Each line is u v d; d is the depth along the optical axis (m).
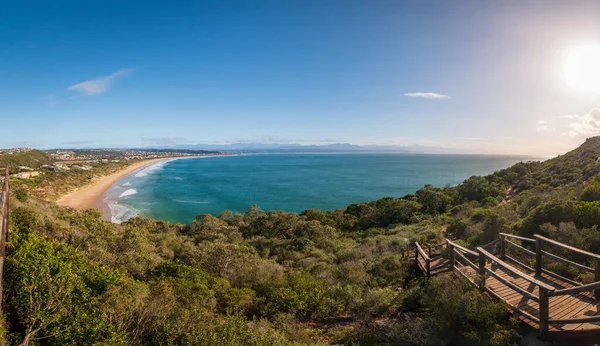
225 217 36.88
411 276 10.52
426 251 13.09
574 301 6.31
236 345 6.14
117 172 131.88
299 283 10.80
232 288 10.71
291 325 8.23
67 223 16.45
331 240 23.48
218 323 6.78
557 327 5.42
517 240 11.46
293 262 17.58
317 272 13.63
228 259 13.27
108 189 85.19
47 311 5.77
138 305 6.69
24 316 5.79
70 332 5.58
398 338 6.45
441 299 6.52
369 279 10.84
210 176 128.50
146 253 13.34
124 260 11.54
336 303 9.47
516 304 6.36
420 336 6.20
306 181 106.12
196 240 25.20
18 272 6.62
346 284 10.62
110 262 11.03
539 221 12.20
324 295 9.92
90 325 5.73
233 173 143.75
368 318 7.90
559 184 27.73
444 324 6.15
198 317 6.78
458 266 9.06
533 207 17.73
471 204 28.58
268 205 62.84
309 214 33.12
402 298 8.56
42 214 14.81
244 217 35.44
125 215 52.66
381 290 9.20
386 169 160.25
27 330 5.22
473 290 6.53
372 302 8.73
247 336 6.53
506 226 13.69
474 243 14.36
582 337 5.16
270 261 16.88
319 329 8.28
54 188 74.19
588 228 10.45
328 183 99.25
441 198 32.19
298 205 62.69
